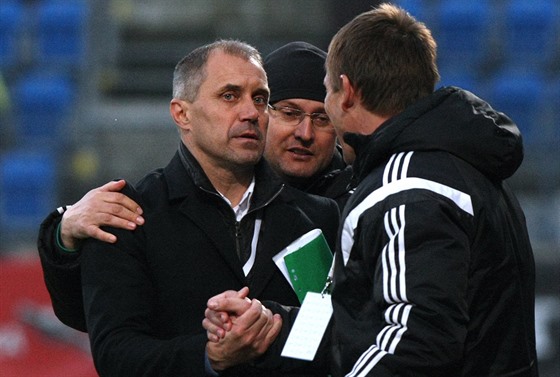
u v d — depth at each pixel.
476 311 8.45
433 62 9.26
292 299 10.26
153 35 41.81
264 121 10.22
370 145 8.77
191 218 9.97
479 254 8.45
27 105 38.06
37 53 40.94
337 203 11.79
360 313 8.55
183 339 9.32
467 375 8.39
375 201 8.45
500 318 8.53
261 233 10.32
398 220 8.19
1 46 40.97
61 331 23.89
